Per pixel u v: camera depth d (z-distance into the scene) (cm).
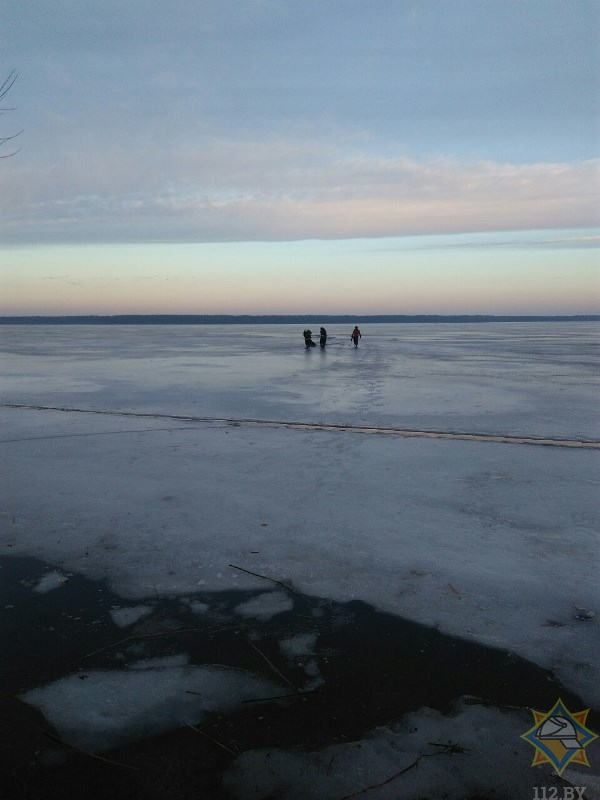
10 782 245
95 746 266
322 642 345
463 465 708
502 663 322
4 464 720
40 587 413
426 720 280
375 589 405
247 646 342
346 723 279
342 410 1093
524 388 1409
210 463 722
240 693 301
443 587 407
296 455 759
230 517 539
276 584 414
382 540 485
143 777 248
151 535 500
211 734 273
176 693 301
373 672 316
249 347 3641
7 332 8781
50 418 1023
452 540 484
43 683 309
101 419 1012
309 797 238
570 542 479
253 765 254
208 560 452
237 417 1027
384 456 752
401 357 2580
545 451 775
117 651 337
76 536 499
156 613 379
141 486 631
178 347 3678
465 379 1617
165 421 993
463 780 246
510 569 432
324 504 571
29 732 274
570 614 371
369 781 246
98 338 5728
